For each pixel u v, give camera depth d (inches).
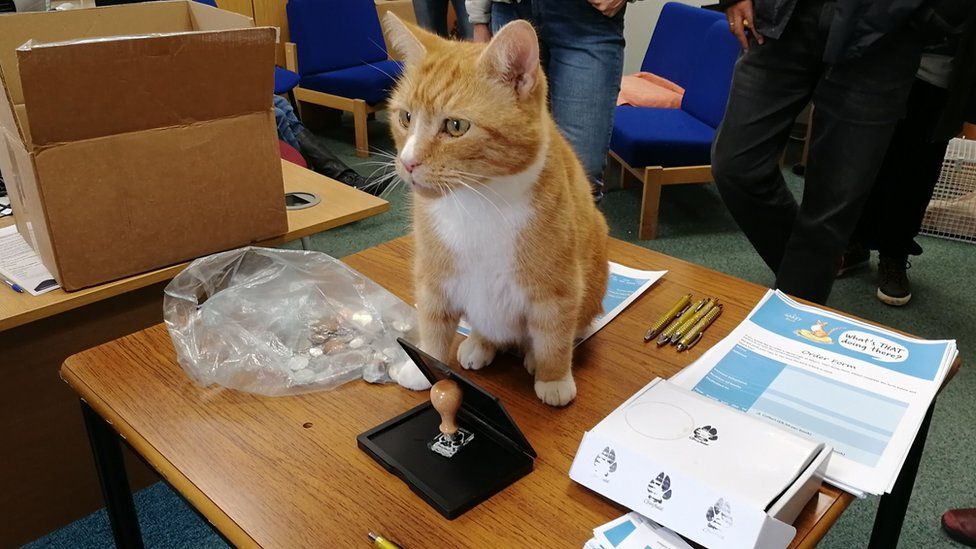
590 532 28.0
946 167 106.3
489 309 36.0
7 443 50.8
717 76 106.7
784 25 60.4
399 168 33.4
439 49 34.8
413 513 29.0
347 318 43.1
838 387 36.7
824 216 65.3
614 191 123.6
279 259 46.4
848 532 56.4
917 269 98.5
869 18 55.4
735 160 69.1
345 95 135.4
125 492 43.0
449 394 31.6
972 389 73.0
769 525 24.7
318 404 36.0
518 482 30.7
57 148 39.0
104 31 51.8
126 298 51.8
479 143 31.9
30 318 40.9
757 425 30.1
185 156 43.8
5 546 53.5
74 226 41.1
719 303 45.7
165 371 38.4
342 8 142.1
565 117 76.9
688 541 26.3
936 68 75.5
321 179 61.7
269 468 31.5
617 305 45.7
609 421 30.5
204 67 41.8
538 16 73.2
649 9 150.3
